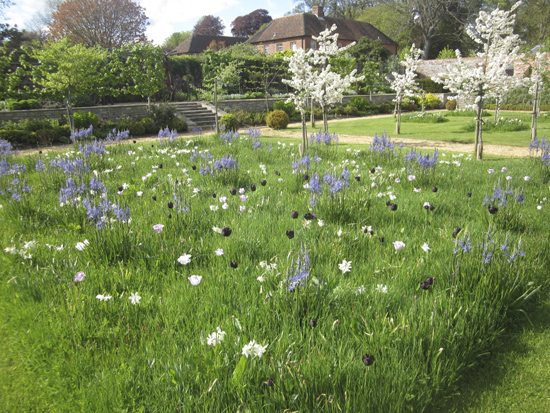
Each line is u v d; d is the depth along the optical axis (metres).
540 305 3.17
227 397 2.05
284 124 22.33
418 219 4.62
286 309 2.76
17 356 2.59
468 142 15.39
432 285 3.10
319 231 4.13
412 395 2.12
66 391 2.24
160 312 2.80
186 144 11.13
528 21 52.22
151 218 4.54
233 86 32.94
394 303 2.88
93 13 46.97
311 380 2.10
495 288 2.99
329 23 53.94
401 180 6.61
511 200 4.71
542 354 2.64
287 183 6.27
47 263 3.55
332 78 14.16
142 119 21.38
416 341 2.45
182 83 31.95
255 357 2.22
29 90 21.61
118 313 2.79
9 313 2.97
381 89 39.56
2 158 8.59
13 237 4.16
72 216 4.79
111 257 3.65
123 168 7.69
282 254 3.65
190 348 2.39
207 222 4.44
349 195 5.17
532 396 2.30
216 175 6.46
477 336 2.67
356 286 3.09
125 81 25.31
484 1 55.09
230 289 3.05
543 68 18.67
